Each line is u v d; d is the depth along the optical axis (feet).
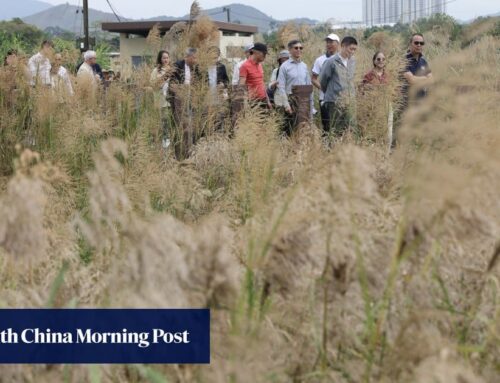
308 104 31.73
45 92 25.55
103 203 10.40
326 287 9.39
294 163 16.71
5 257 10.50
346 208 9.27
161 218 8.86
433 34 40.50
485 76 10.74
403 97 26.66
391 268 9.29
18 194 9.29
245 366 8.27
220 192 19.33
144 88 29.14
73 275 10.40
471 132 9.50
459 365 8.02
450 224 8.94
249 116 22.43
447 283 10.39
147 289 8.59
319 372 9.25
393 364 8.91
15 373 9.10
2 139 24.75
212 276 8.48
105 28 79.61
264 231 9.71
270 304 9.43
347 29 54.44
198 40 34.55
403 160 11.32
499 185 8.86
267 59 48.55
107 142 11.00
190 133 27.78
